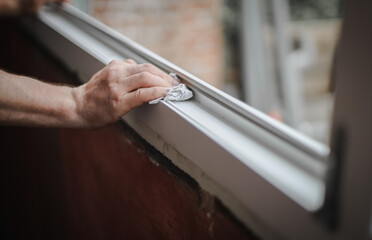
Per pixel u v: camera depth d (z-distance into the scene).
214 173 0.55
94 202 1.10
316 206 0.41
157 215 0.75
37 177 1.64
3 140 2.02
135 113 0.76
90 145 1.04
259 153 0.51
